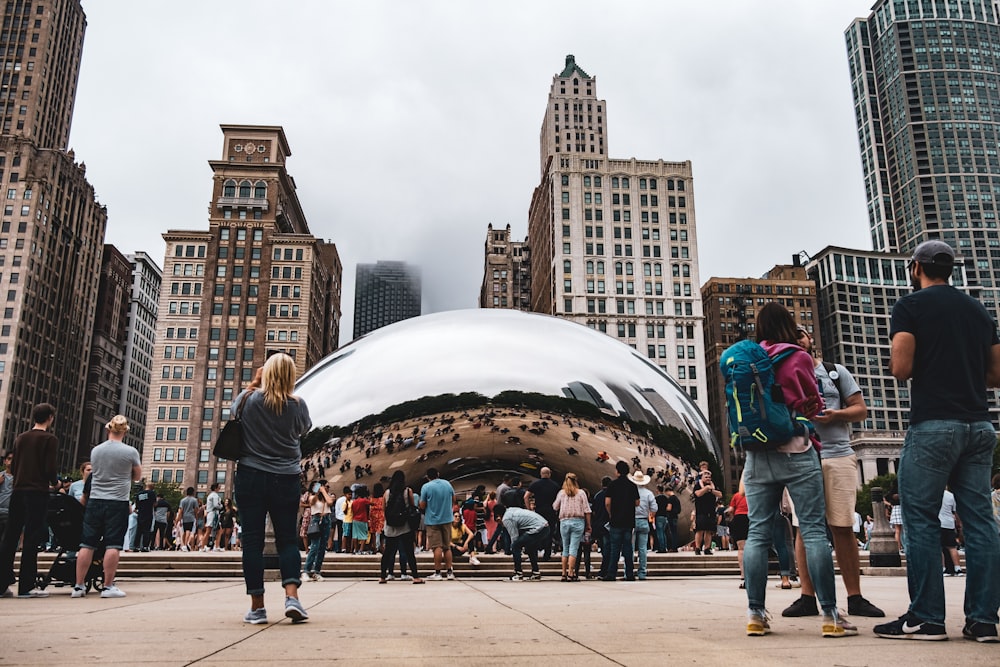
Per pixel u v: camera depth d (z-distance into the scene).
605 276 98.19
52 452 7.52
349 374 17.23
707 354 116.88
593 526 11.63
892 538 12.80
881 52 182.25
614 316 96.88
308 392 17.41
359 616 5.38
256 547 4.88
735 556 13.97
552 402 16.53
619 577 11.98
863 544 28.41
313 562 11.39
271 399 4.88
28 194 102.19
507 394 16.48
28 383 101.62
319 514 11.52
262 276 92.25
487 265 159.75
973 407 4.07
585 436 16.52
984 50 174.00
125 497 7.59
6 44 115.94
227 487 85.44
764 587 4.30
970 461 4.10
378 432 16.36
